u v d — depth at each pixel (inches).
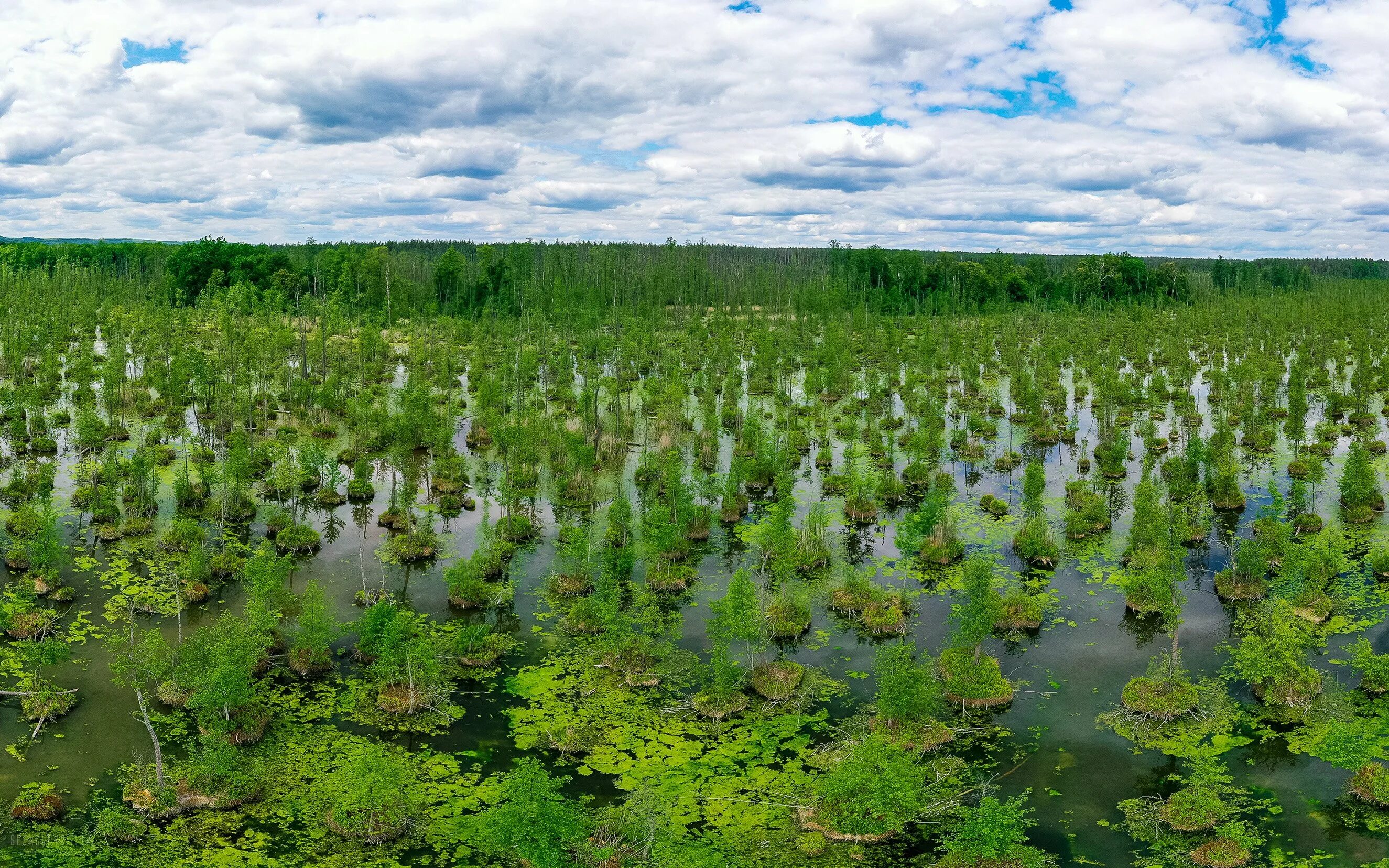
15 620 2018.9
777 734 1715.1
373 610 1877.5
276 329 4970.5
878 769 1472.7
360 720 1738.4
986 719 1769.2
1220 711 1772.9
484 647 1995.6
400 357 5644.7
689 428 3934.5
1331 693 1803.6
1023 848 1321.4
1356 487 2751.0
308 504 2974.9
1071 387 5068.9
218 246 7696.9
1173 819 1439.5
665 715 1779.0
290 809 1485.0
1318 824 1441.9
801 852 1395.2
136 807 1464.1
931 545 2546.8
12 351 4621.1
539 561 2524.6
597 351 5260.8
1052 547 2527.1
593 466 3341.5
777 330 6254.9
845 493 3117.6
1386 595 2230.6
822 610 2240.4
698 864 1355.8
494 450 3666.3
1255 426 3700.8
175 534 2503.7
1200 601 2268.7
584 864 1343.5
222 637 1779.0
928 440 3378.4
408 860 1368.1
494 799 1510.8
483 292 7514.8
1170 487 2945.4
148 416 4005.9
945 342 6082.7
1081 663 1974.7
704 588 2370.8
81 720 1712.6
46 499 2429.9
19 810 1440.7
